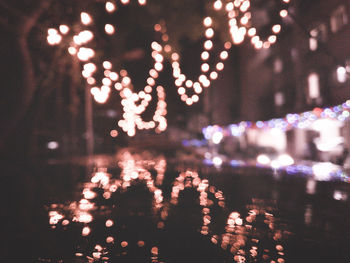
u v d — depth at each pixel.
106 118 21.56
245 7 8.22
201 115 43.22
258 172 10.12
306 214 4.34
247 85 35.53
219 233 3.48
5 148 9.77
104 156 18.16
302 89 23.42
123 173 8.98
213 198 5.46
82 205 4.81
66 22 10.98
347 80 18.03
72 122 15.80
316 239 3.30
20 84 8.31
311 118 20.44
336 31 18.95
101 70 15.80
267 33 27.52
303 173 10.37
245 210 4.56
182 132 38.84
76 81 14.92
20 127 10.34
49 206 4.73
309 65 22.28
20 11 8.03
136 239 3.25
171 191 6.12
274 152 27.38
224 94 39.75
